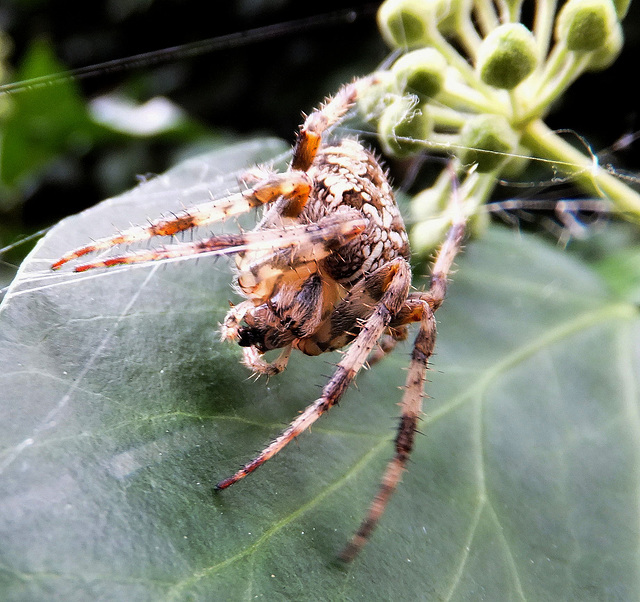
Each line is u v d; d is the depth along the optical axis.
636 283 0.07
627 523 0.05
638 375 0.06
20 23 0.19
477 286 0.07
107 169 0.14
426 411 0.06
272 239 0.05
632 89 0.11
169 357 0.05
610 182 0.05
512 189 0.10
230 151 0.07
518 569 0.05
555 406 0.06
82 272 0.05
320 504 0.05
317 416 0.05
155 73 0.16
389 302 0.05
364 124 0.07
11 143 0.10
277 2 0.14
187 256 0.05
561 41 0.05
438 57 0.05
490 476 0.05
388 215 0.05
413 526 0.05
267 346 0.05
